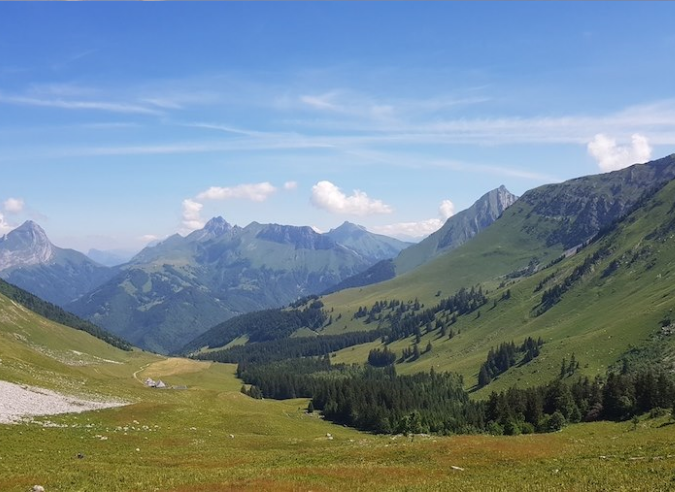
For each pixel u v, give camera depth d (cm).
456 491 3647
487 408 13800
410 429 14225
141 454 5491
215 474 4278
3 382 7731
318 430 10481
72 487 3522
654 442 5581
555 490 3544
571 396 13462
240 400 13988
